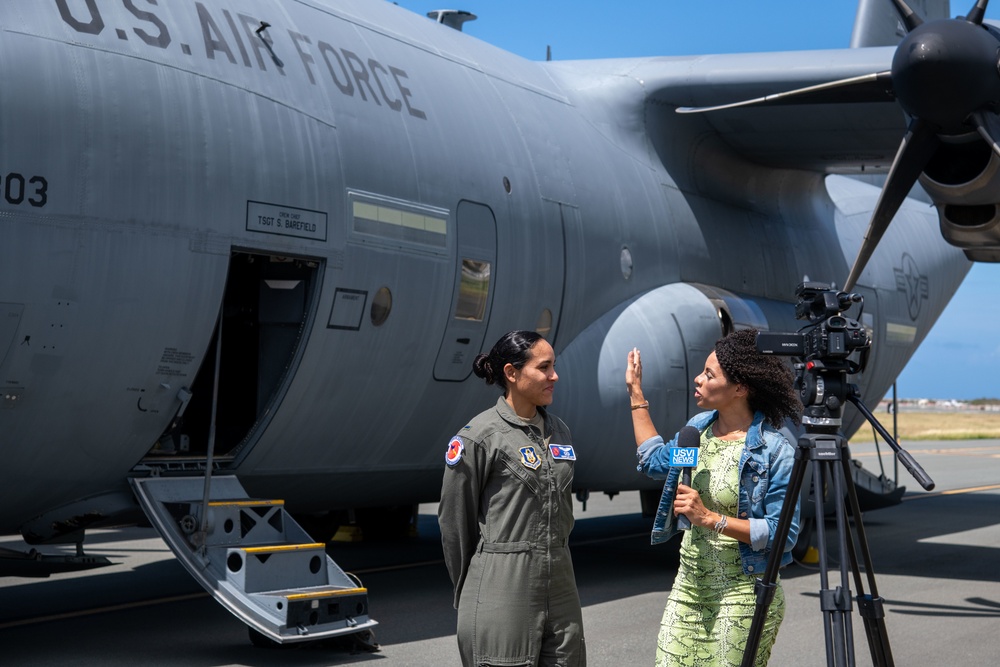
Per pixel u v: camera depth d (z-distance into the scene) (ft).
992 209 27.37
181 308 21.01
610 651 22.66
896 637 24.73
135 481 21.66
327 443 25.16
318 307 23.48
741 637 12.53
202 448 24.72
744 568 12.60
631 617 26.30
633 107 35.27
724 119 35.42
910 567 35.63
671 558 37.52
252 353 24.71
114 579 32.99
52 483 20.74
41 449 19.98
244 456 23.52
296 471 25.11
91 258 19.51
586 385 31.01
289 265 23.80
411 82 27.32
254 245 22.04
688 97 34.96
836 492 12.62
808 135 35.88
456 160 27.32
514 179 29.19
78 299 19.42
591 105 34.88
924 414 395.75
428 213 26.03
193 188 20.98
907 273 48.47
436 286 26.25
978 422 271.49
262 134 22.40
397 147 25.61
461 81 29.43
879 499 48.93
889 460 102.83
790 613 27.40
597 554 38.65
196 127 21.20
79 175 19.33
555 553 12.60
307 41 24.80
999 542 42.78
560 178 31.04
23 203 18.62
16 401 19.16
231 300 24.64
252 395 24.68
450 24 35.50
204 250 21.18
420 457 28.17
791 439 28.30
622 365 31.71
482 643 12.33
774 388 13.01
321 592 21.33
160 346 20.86
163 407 21.45
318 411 24.38
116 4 20.85
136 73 20.45
